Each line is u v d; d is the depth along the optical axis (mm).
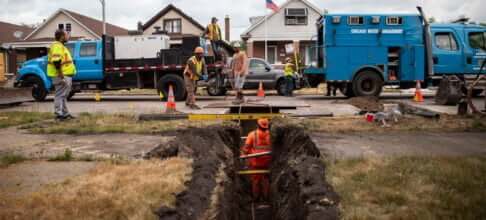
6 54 37812
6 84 19438
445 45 17562
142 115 11133
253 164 9195
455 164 6008
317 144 7918
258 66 20953
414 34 16969
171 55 17828
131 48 18609
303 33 40438
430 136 8828
